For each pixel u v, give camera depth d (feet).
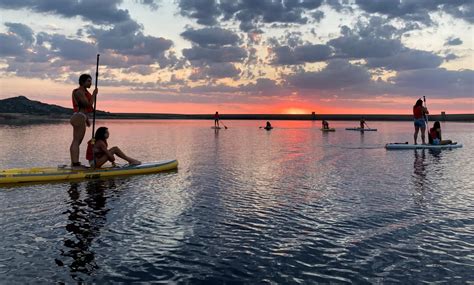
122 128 99.86
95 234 11.11
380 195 16.38
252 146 43.32
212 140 54.08
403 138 58.23
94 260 9.20
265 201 15.37
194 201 15.37
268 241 10.61
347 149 39.11
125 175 21.81
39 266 8.80
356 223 12.27
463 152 35.01
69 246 10.12
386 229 11.62
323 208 14.19
